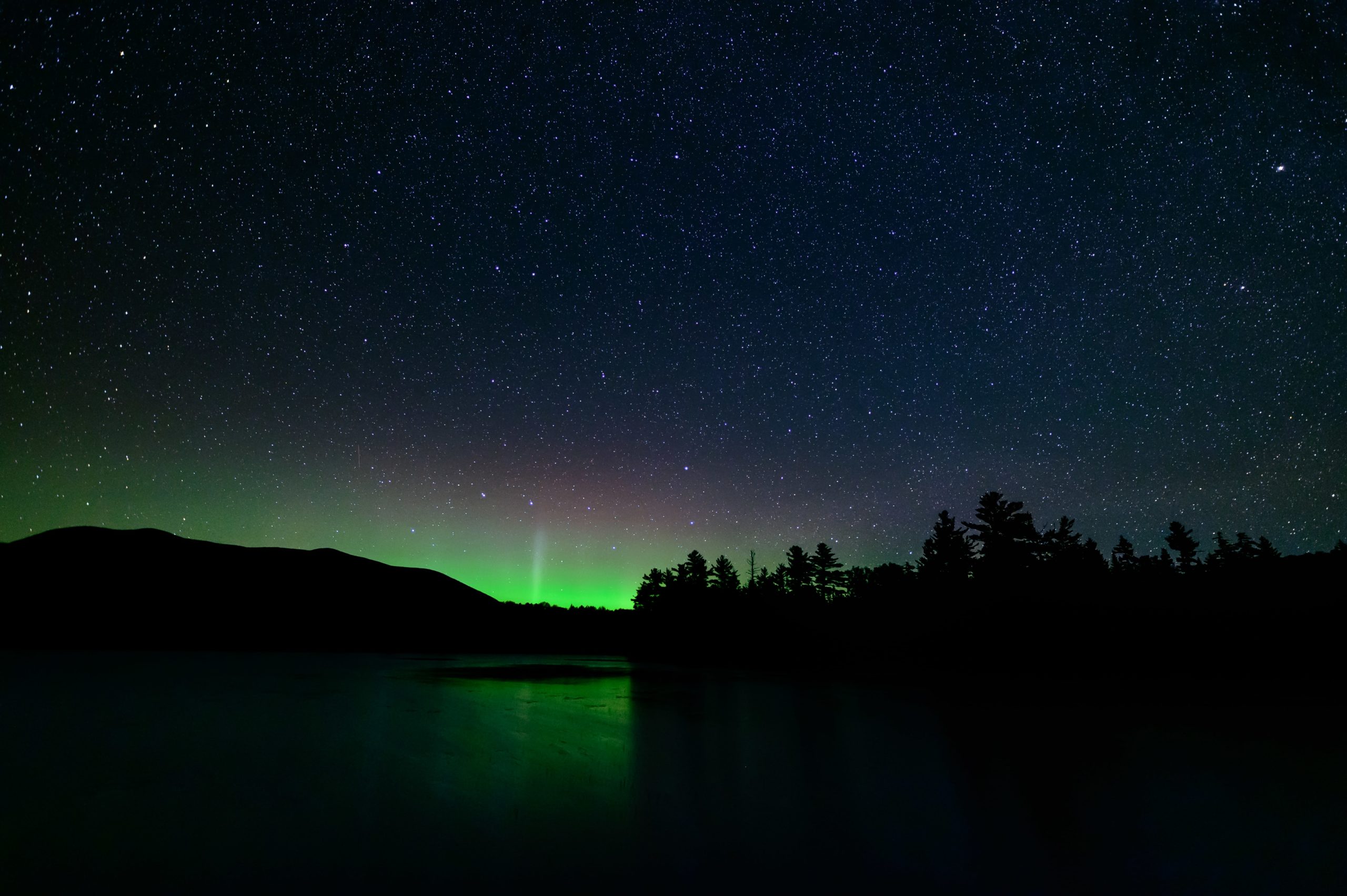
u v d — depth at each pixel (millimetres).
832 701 14383
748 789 6191
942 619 30844
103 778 5695
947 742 9312
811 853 4445
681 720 10672
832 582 50625
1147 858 4578
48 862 3797
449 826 4680
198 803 5012
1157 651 25312
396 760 6766
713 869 4078
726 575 55969
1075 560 33531
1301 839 5066
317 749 7152
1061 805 5977
